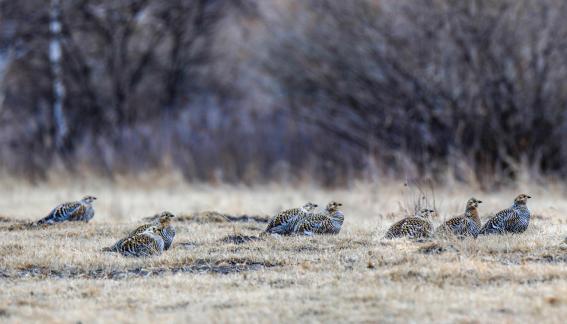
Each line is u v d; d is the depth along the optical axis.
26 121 139.88
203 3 147.00
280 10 128.38
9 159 122.94
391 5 117.75
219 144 128.00
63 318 36.22
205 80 152.62
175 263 45.88
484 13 111.44
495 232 52.56
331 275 42.62
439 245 47.34
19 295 40.16
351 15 120.06
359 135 122.00
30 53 142.50
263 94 132.88
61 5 136.38
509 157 102.00
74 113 142.50
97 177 108.25
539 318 35.22
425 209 54.19
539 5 110.81
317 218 53.09
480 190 88.25
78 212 59.97
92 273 44.50
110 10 140.88
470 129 109.19
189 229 57.91
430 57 114.88
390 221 60.31
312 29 124.50
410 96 114.94
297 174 116.75
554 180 95.69
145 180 102.88
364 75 120.19
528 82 109.12
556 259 45.28
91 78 143.50
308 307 37.12
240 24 144.50
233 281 42.09
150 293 40.19
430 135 112.69
